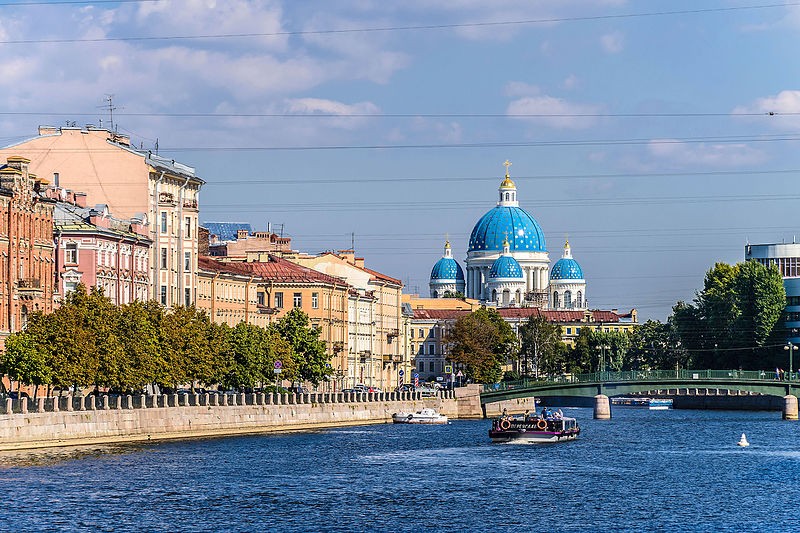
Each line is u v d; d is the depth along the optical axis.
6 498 198.00
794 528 189.88
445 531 185.50
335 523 189.38
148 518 188.38
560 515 198.75
